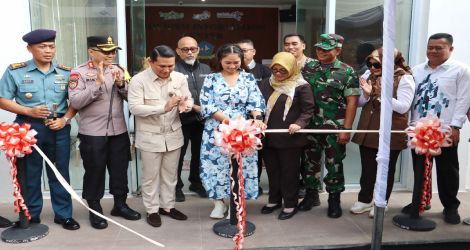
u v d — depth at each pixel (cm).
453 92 271
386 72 218
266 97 287
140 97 262
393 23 214
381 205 227
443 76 273
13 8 300
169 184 287
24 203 258
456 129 270
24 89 254
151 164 270
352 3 349
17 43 304
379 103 279
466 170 359
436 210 311
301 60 328
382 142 224
